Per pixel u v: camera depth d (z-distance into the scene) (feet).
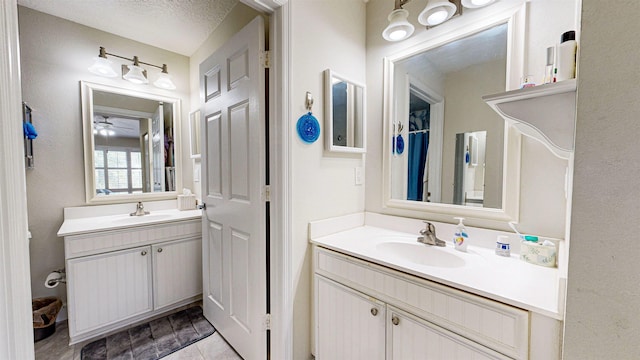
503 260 3.66
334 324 4.37
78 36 6.64
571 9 3.44
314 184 4.85
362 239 4.77
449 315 3.03
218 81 5.59
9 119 2.31
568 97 2.13
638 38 1.30
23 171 2.43
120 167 7.39
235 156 5.12
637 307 1.37
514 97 2.30
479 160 4.30
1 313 2.29
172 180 8.40
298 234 4.61
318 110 4.87
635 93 1.32
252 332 4.83
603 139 1.43
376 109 5.70
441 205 4.75
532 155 3.75
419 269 3.33
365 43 5.83
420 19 4.41
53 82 6.31
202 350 5.45
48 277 5.96
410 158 5.20
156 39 7.57
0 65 2.25
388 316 3.62
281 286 4.46
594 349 1.49
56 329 6.06
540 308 2.41
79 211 6.68
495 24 4.07
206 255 6.35
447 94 4.66
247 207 4.83
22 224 2.40
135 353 5.34
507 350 2.62
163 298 6.70
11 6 2.32
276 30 4.30
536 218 3.73
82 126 6.73
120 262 6.00
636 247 1.36
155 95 8.02
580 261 1.52
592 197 1.47
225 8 6.15
